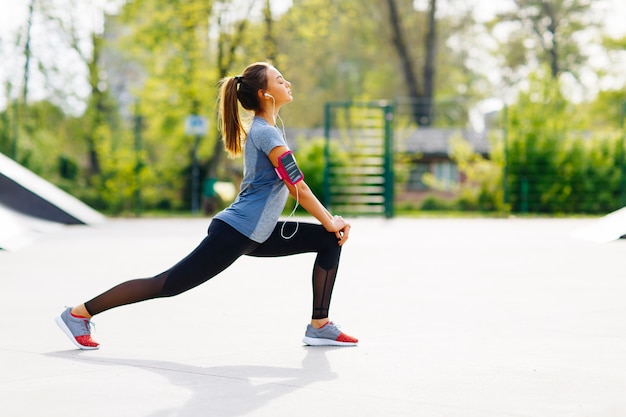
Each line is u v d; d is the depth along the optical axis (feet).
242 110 15.33
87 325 15.20
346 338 15.42
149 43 89.97
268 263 31.07
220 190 79.15
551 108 80.07
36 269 29.32
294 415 10.64
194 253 14.49
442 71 153.48
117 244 41.14
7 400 11.46
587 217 76.89
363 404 11.18
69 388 12.13
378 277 26.55
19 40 98.84
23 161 92.27
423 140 119.85
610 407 11.04
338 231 15.12
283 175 14.32
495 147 80.64
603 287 23.97
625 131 79.97
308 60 141.18
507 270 28.55
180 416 10.64
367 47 153.17
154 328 17.40
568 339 16.01
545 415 10.66
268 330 17.17
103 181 80.64
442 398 11.51
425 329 17.17
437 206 98.53
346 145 87.56
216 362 13.98
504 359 14.15
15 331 17.06
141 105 90.12
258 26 89.30
